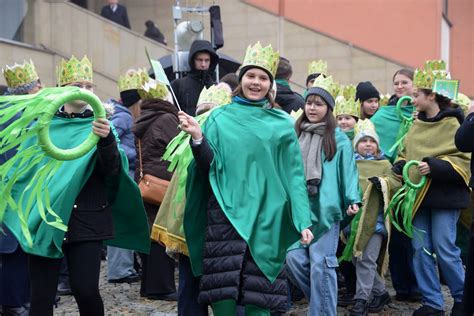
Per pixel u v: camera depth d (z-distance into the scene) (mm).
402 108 8406
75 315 7242
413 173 7172
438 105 7262
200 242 5574
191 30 10078
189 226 5547
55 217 5195
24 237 5336
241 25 17109
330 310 6516
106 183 5570
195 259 5562
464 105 8680
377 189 7270
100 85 14922
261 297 5320
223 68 10773
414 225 7195
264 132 5520
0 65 13352
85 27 14766
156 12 17156
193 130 5301
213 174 5398
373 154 7629
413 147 7262
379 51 18766
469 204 7172
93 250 5391
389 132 8344
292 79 16828
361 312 7211
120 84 8484
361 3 18812
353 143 7781
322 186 6559
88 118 5688
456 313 7074
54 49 14609
